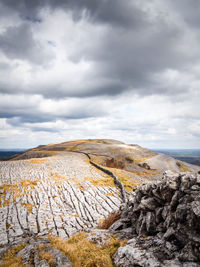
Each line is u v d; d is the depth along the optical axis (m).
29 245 8.35
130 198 12.80
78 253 8.01
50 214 16.66
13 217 15.45
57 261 6.91
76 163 48.84
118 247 8.20
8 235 12.38
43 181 27.11
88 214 17.23
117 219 13.03
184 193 7.27
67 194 22.42
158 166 85.19
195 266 5.32
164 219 7.92
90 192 23.67
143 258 6.50
